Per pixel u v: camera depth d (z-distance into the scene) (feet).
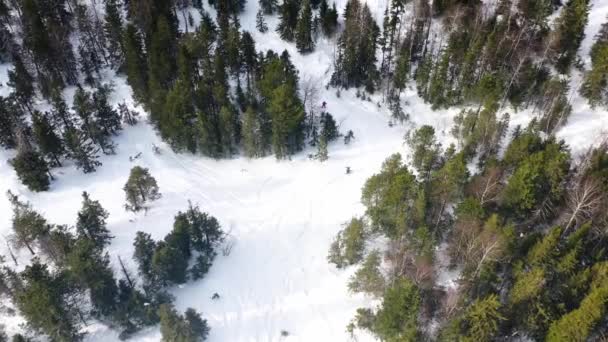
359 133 226.58
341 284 162.50
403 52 240.32
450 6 257.34
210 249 171.01
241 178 209.87
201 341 147.02
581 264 140.15
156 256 147.13
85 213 162.81
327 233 183.32
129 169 208.23
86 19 253.65
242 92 230.68
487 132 191.11
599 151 168.66
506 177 173.78
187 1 290.15
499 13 249.34
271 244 180.14
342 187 202.18
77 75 251.39
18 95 219.20
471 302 135.23
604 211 148.15
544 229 161.07
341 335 147.43
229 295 162.09
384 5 289.74
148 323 145.59
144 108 231.91
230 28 249.75
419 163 191.42
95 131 206.39
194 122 214.07
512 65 222.48
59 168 204.23
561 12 243.19
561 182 161.17
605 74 203.31
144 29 256.52
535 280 124.47
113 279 144.36
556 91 202.59
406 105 236.84
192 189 202.18
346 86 249.34
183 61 215.72
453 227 157.58
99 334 146.82
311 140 224.94
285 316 155.74
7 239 164.86
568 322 117.29
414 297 126.31
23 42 245.24
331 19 266.77
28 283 139.54
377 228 167.53
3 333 139.85
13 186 193.06
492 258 137.90
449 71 232.94
